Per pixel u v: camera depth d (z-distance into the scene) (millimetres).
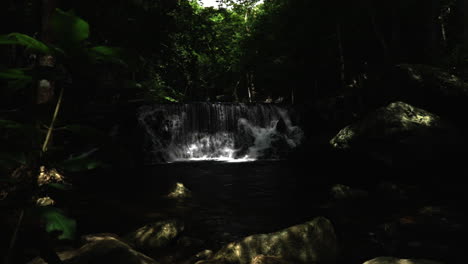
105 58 1060
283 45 23109
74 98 1138
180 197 6406
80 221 4676
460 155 6676
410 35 14062
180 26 12344
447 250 3438
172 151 13672
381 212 4930
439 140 6551
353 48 19594
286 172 9734
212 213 5238
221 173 9766
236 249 3166
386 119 6992
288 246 3209
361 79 14570
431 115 6969
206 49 13828
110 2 8812
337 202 5719
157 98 17547
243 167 11039
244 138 15523
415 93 7836
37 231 1040
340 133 8141
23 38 920
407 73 8070
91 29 8805
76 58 1018
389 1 14438
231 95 37438
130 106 13734
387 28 16062
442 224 4223
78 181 8086
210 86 36750
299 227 3379
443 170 6789
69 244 3371
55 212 1025
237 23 30766
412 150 6598
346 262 3217
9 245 1017
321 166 10539
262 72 25500
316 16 19219
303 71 23031
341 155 8703
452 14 15469
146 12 9891
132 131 12891
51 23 961
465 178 6508
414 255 3340
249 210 5430
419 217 4551
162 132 13836
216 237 4105
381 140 6961
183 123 14578
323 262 3180
